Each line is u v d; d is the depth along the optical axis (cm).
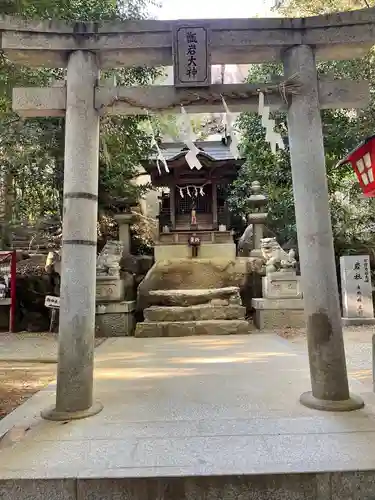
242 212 1509
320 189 397
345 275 1042
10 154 1045
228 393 426
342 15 408
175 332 931
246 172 1368
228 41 410
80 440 306
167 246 1317
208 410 371
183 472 252
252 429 321
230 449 284
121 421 346
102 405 389
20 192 1312
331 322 383
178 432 318
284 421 337
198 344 782
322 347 381
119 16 927
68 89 402
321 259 389
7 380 516
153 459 271
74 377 369
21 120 945
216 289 1052
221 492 247
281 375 505
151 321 969
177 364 587
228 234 1395
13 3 485
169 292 1033
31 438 311
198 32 407
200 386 458
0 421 354
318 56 439
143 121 1132
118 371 544
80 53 405
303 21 411
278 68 1077
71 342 372
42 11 570
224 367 559
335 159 1097
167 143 1662
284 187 1241
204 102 412
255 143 1238
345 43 412
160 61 433
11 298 1048
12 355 688
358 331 914
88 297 382
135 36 406
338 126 1018
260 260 1165
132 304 1029
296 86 405
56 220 1349
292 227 1224
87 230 387
